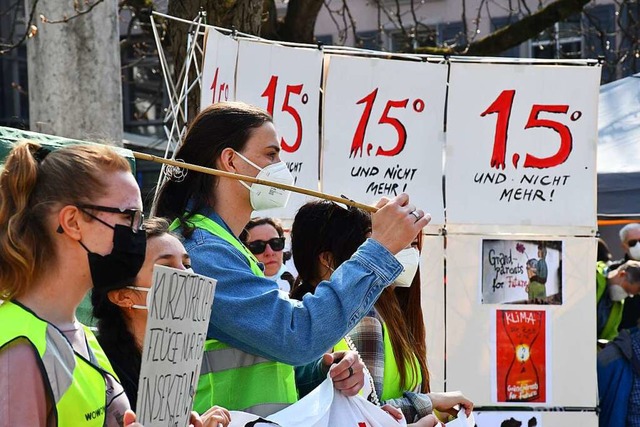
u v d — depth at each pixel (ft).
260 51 23.39
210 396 12.69
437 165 24.64
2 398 9.03
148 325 9.35
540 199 25.12
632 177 31.96
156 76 77.66
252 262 13.15
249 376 12.84
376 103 24.34
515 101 25.04
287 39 38.93
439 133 24.68
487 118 24.97
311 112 23.85
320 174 24.17
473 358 25.25
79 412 9.55
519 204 25.09
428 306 25.04
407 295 16.61
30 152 9.95
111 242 9.82
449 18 73.31
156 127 78.18
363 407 13.61
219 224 13.14
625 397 29.07
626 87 37.19
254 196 13.30
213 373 12.73
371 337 15.38
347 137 24.18
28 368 9.16
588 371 25.55
